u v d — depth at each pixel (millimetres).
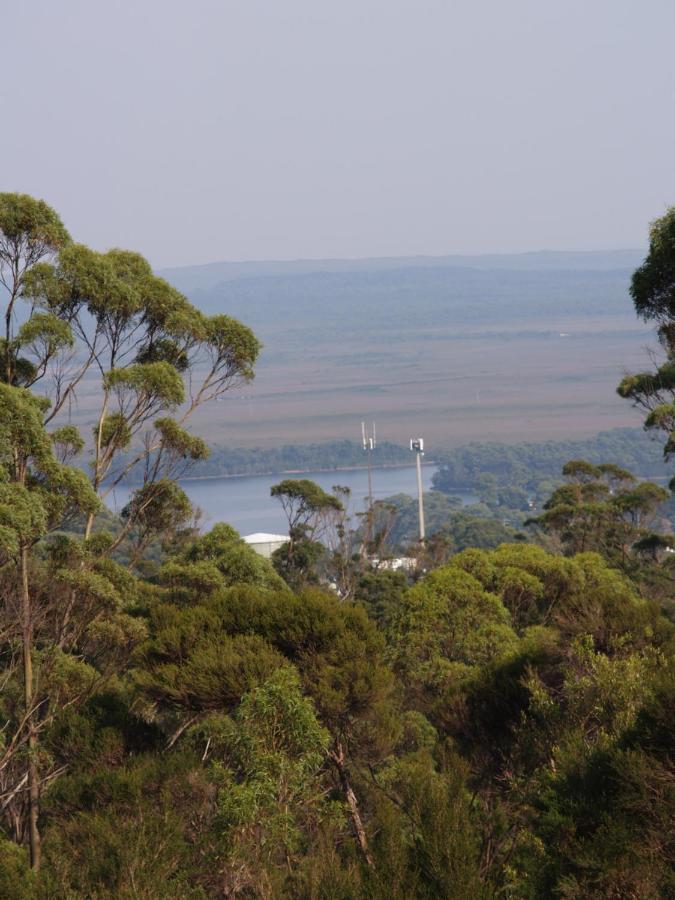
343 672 72875
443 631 102812
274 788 59625
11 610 86625
